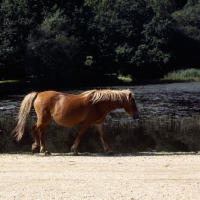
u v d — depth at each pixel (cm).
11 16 6575
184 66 8438
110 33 8006
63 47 6519
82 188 1052
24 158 1475
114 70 7912
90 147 1861
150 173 1216
